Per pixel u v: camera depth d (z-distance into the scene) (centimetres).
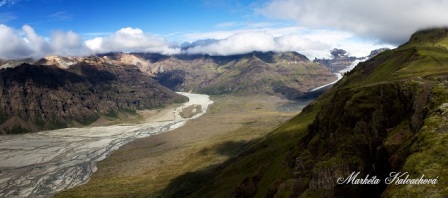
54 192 19925
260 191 11194
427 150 4866
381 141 7319
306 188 8262
